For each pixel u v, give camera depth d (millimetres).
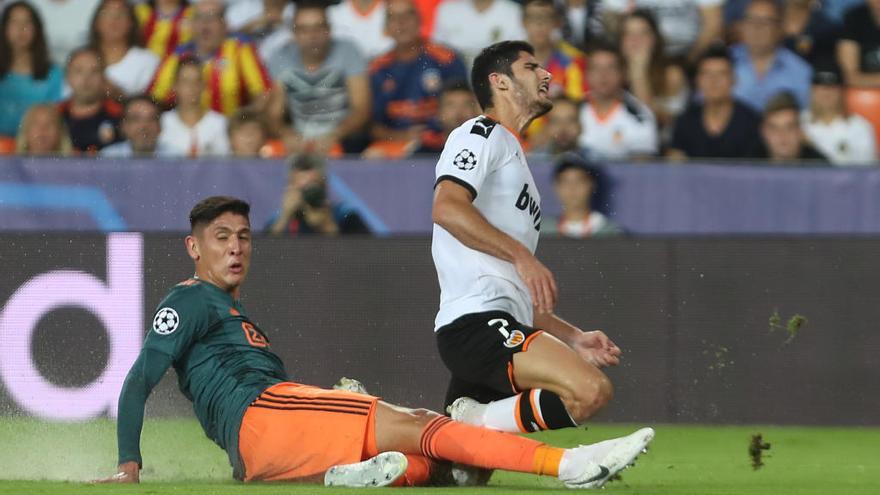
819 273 29734
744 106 33531
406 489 14711
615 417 29703
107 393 28688
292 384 16516
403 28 33750
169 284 28984
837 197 29656
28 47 34188
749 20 34781
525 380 16438
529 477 18344
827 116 34562
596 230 29578
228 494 13773
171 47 34125
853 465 21469
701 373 29750
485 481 16141
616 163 29594
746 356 29750
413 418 15375
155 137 33656
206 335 16906
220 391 16547
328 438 15547
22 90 34031
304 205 29359
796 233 29688
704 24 35000
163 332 16547
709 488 16375
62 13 34406
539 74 17922
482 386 17484
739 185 29625
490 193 17266
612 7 35094
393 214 29516
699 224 29672
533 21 34344
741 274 29672
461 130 17219
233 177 29234
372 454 15531
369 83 33781
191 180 29109
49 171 29000
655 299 29656
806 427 29672
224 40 34000
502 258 16109
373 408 15547
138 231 29016
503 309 17000
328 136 33781
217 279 17219
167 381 26750
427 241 29516
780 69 34844
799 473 19594
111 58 33969
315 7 33438
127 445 16219
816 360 29781
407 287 29516
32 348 28703
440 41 35125
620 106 33531
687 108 33844
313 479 15711
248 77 33750
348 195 29484
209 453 21844
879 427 29734
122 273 28906
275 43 34062
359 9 34688
